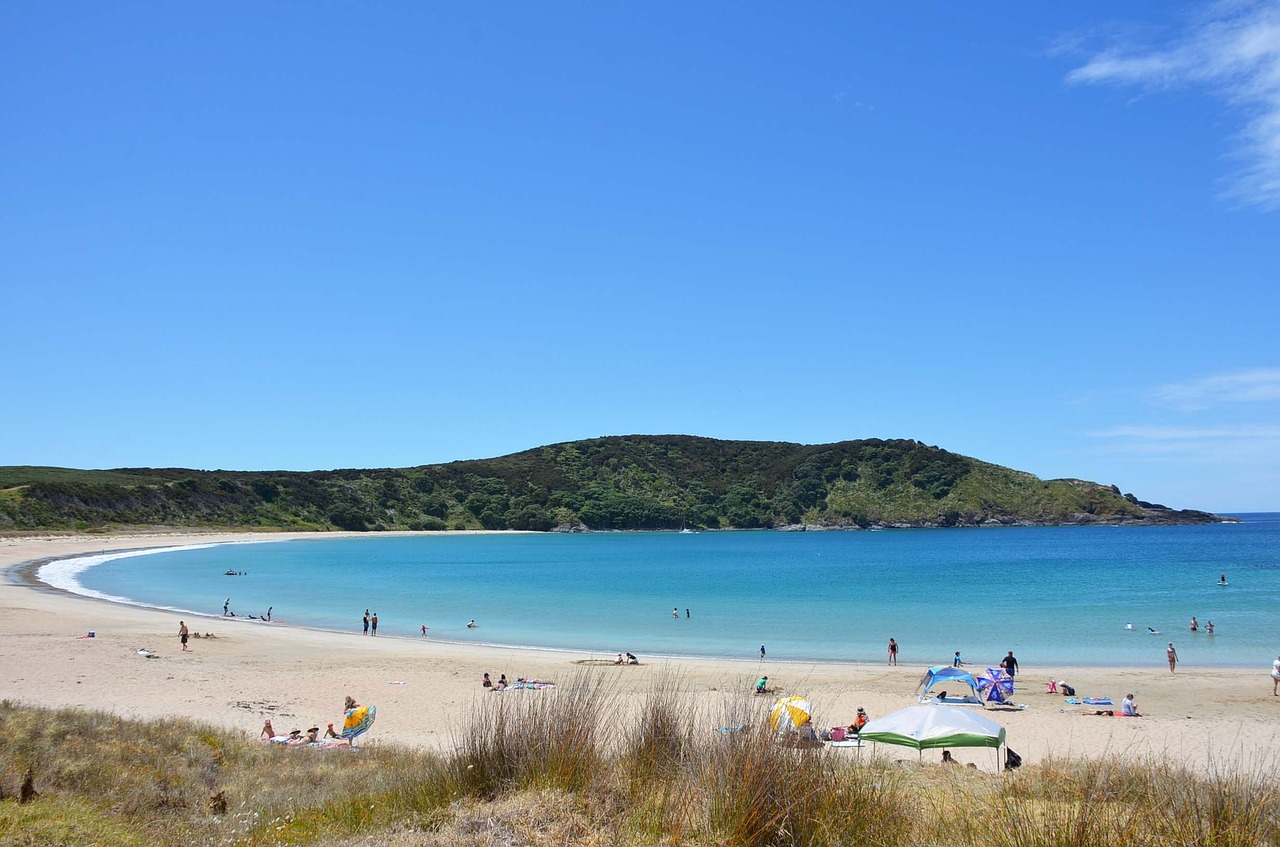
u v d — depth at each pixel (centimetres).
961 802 775
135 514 12212
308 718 2117
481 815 632
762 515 18650
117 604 4888
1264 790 627
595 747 732
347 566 9112
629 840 570
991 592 6194
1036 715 2275
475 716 852
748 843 561
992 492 18175
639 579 7650
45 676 2438
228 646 3394
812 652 3625
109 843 733
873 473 18988
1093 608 5134
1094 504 18312
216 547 11019
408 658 3209
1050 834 570
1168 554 10306
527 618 4922
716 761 629
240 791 1028
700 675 2850
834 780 623
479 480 19025
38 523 10331
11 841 699
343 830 731
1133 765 1280
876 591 6388
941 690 2638
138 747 1216
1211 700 2497
